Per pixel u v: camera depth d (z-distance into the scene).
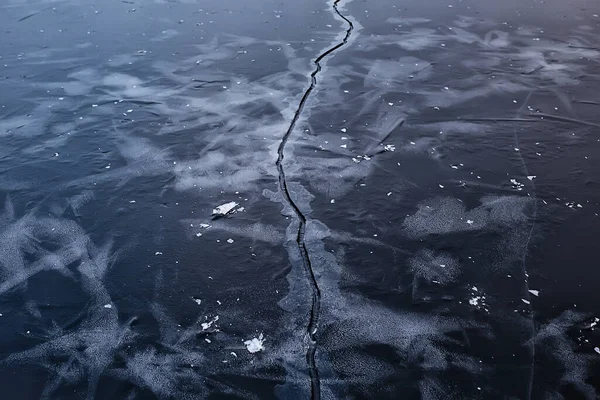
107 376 1.47
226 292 1.72
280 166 2.29
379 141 2.43
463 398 1.39
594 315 1.61
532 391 1.40
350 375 1.46
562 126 2.50
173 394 1.42
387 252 1.86
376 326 1.60
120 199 2.13
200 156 2.37
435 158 2.31
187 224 2.00
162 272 1.80
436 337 1.56
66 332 1.60
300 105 2.73
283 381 1.45
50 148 2.45
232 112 2.69
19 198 2.15
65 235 1.96
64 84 2.98
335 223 1.99
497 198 2.07
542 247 1.85
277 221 2.00
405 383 1.44
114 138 2.51
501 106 2.67
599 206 2.02
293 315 1.64
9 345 1.56
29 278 1.79
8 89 2.94
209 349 1.54
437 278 1.75
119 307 1.68
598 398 1.38
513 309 1.64
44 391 1.43
